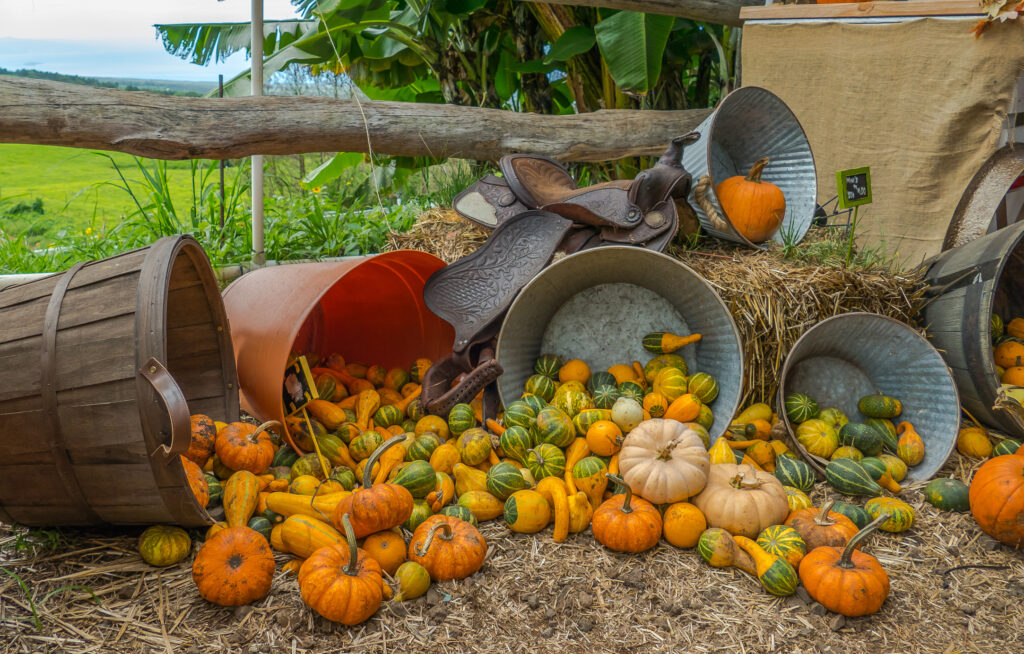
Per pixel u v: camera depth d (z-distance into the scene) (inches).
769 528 117.3
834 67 204.8
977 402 152.7
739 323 153.4
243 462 132.0
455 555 111.0
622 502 122.0
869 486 133.2
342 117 220.2
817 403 158.7
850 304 159.3
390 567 112.0
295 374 158.9
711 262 161.6
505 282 158.7
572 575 114.6
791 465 137.2
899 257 204.4
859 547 122.2
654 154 258.8
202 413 150.9
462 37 287.9
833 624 103.9
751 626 104.0
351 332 197.6
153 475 105.0
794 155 187.3
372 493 112.0
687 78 343.0
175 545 114.8
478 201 183.0
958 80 188.9
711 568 116.4
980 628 104.3
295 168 357.4
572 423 142.4
